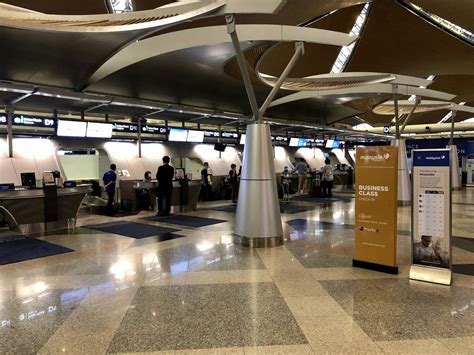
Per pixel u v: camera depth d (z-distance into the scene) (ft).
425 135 92.38
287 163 71.56
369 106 53.62
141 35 19.60
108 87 32.76
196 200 40.42
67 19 15.94
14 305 12.62
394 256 15.88
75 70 25.95
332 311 11.91
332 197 52.31
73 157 51.39
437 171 14.64
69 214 29.01
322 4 23.22
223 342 9.90
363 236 16.79
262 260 18.26
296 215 34.27
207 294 13.55
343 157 92.73
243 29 20.93
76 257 19.11
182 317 11.53
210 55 24.57
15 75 26.84
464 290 13.79
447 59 40.27
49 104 37.22
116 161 45.11
